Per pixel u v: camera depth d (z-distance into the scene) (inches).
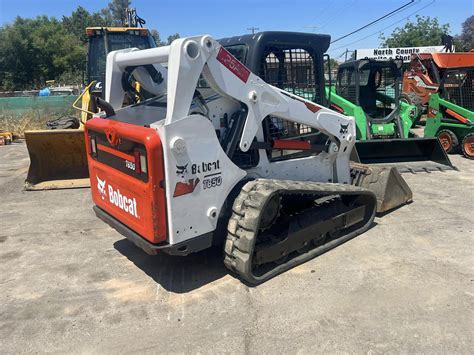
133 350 113.9
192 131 129.0
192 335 119.4
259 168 159.9
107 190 154.0
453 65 485.1
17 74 1681.8
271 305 133.0
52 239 189.2
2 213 223.5
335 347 112.9
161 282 149.2
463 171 298.4
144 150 126.5
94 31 344.2
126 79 165.9
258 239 148.3
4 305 137.1
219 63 134.2
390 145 309.4
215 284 146.6
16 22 1760.6
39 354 113.2
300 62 169.0
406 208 221.1
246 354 111.1
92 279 152.6
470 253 168.2
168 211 129.2
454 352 110.2
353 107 332.8
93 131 157.0
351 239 182.7
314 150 175.0
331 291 140.6
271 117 160.1
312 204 171.9
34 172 271.6
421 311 128.5
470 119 339.9
